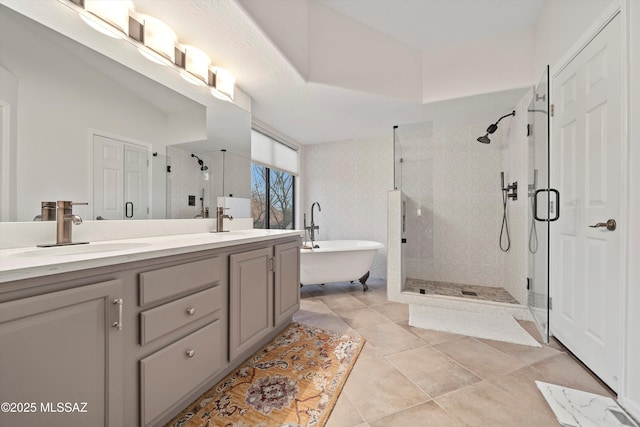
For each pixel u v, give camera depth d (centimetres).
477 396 133
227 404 126
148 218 168
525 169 261
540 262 207
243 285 155
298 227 434
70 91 131
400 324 228
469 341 196
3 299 66
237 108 241
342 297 307
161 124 177
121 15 142
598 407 124
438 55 281
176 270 113
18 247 110
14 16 112
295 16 211
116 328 90
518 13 233
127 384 93
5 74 109
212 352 132
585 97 162
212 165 217
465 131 353
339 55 242
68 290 77
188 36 175
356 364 164
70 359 78
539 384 142
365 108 294
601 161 147
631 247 122
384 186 399
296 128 363
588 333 158
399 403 128
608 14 139
